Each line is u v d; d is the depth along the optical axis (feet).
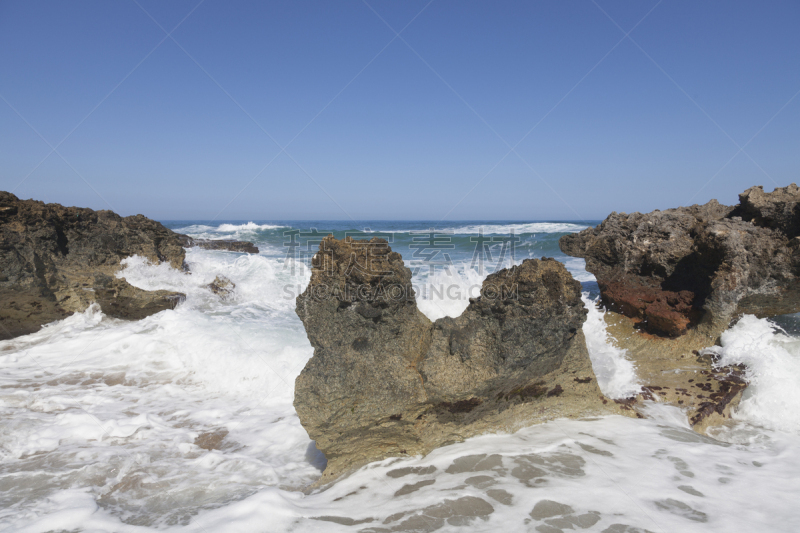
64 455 13.58
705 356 18.16
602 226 25.96
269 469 13.03
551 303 12.74
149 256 37.01
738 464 11.60
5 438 14.56
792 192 20.53
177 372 22.03
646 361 18.67
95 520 10.11
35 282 28.66
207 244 57.77
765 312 19.27
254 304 33.50
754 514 9.25
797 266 17.92
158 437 15.14
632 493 10.14
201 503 11.07
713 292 18.69
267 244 75.66
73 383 20.54
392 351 13.00
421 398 12.45
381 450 13.03
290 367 20.68
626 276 23.56
